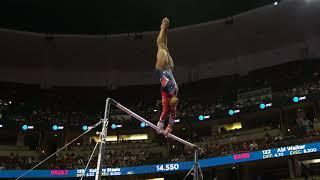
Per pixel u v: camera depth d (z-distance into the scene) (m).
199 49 45.22
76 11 39.59
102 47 44.94
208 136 39.91
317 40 41.88
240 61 45.62
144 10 39.72
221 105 41.16
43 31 42.53
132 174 34.81
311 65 42.06
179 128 41.97
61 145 40.69
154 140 41.53
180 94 47.22
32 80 47.19
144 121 8.12
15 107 43.28
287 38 42.34
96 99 47.84
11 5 38.34
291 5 37.66
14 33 41.97
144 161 35.41
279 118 38.53
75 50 45.12
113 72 48.72
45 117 41.84
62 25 41.81
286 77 41.84
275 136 34.31
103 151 7.34
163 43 8.01
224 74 46.19
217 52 45.38
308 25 40.31
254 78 44.56
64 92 47.75
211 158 33.47
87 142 42.56
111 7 39.25
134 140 42.22
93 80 48.66
